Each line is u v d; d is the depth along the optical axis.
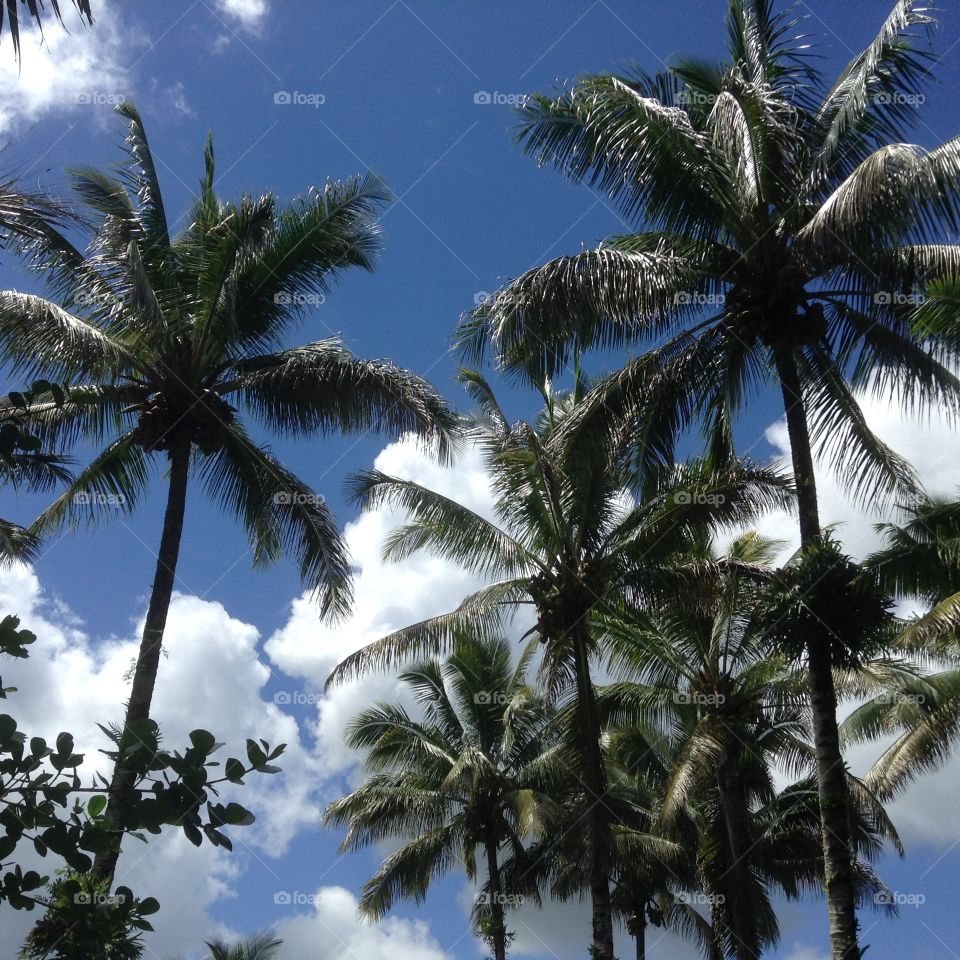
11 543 16.36
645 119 16.86
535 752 32.16
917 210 15.34
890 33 16.20
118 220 19.06
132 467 19.91
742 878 21.89
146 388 19.06
